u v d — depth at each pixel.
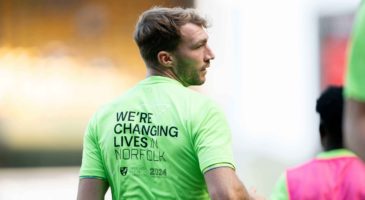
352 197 6.62
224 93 24.05
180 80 6.76
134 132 6.59
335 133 6.83
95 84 21.72
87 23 21.56
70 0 21.48
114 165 6.68
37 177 21.61
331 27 28.98
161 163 6.49
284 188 6.82
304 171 6.80
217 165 6.28
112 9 21.52
